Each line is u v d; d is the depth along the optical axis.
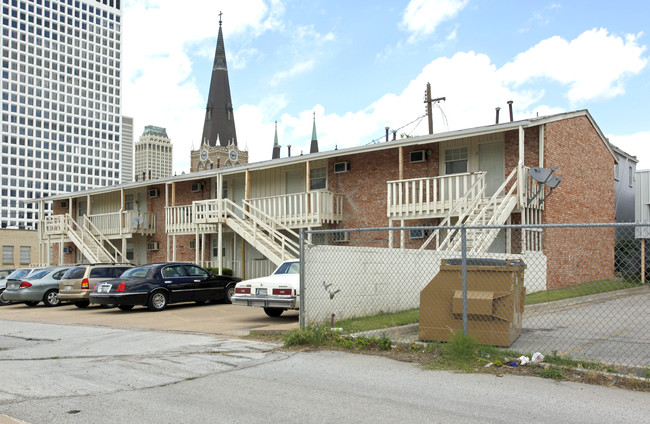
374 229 8.67
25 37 133.25
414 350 8.09
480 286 8.29
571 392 5.98
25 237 49.78
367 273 11.64
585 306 15.00
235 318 13.80
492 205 17.11
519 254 16.11
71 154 141.00
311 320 9.70
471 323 8.26
